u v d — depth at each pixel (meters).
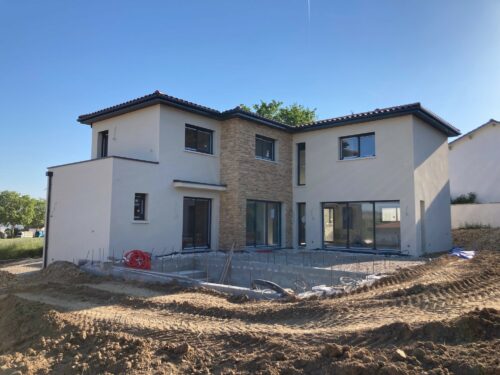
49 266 13.48
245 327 6.38
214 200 17.20
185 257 14.62
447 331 4.99
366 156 17.53
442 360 4.30
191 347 5.54
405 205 16.14
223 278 13.58
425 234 16.83
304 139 19.64
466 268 11.30
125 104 15.80
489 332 4.91
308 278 11.79
